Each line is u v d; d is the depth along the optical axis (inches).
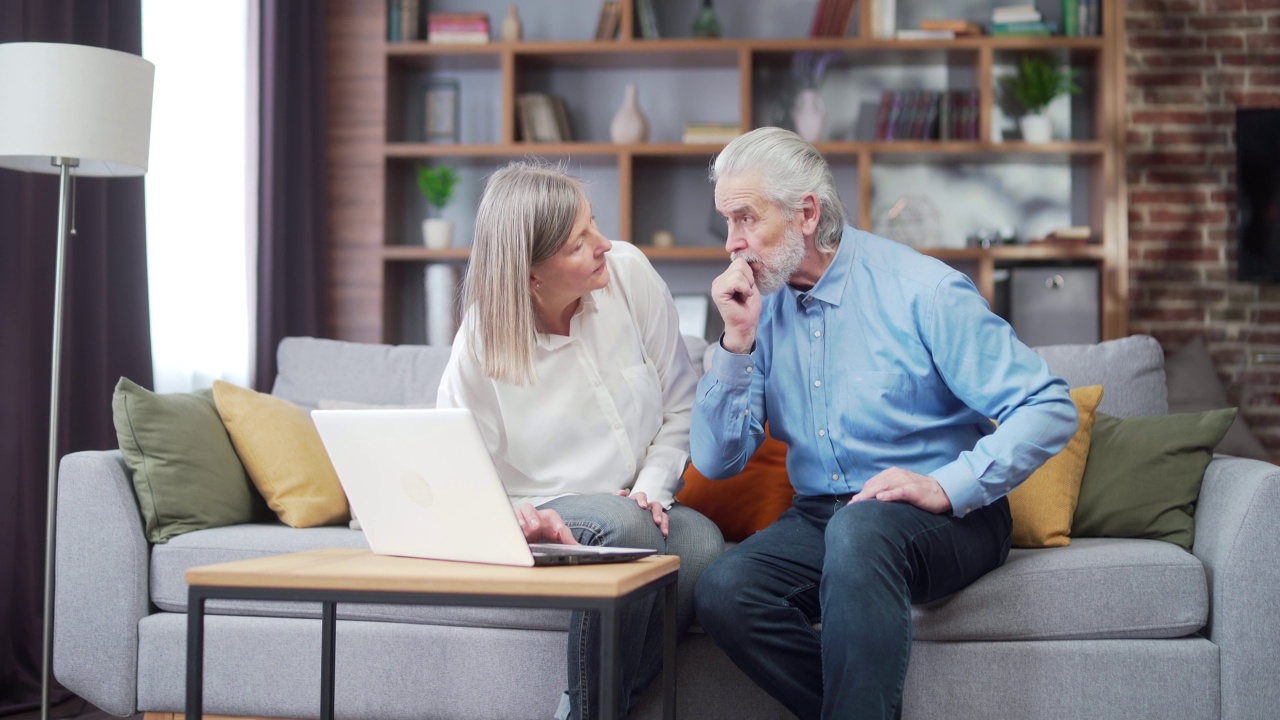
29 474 113.7
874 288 75.6
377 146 185.5
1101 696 76.5
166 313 139.2
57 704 112.3
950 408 75.6
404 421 58.9
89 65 96.6
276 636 85.4
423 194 197.6
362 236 185.2
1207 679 76.3
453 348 79.7
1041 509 84.7
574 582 51.9
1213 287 189.2
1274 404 187.0
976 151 180.7
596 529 70.2
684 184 195.0
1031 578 76.7
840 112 193.2
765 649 71.1
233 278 155.4
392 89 189.3
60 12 116.6
